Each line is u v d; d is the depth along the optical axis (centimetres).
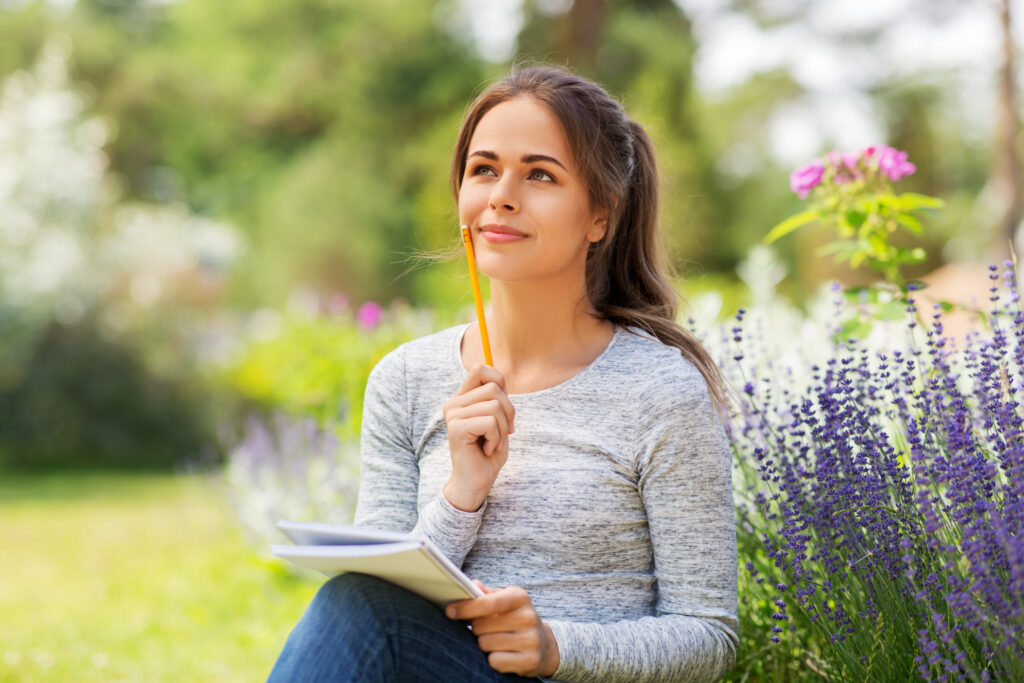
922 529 201
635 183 230
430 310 654
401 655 175
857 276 1808
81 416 1295
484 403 194
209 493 945
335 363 607
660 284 234
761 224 2180
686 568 195
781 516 228
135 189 2092
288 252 2009
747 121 2138
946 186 2317
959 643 190
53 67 1593
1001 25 1582
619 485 200
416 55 1966
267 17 1975
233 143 2114
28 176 1377
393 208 1962
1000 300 269
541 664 178
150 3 2186
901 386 256
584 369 208
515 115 207
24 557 655
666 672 186
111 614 493
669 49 2003
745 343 344
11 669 379
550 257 204
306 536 179
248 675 387
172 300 1416
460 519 193
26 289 1285
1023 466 189
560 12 1841
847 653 205
